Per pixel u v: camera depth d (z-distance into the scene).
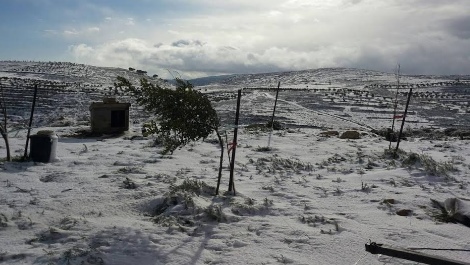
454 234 6.59
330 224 7.06
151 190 8.59
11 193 8.56
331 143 18.02
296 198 8.70
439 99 70.81
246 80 185.25
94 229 6.56
